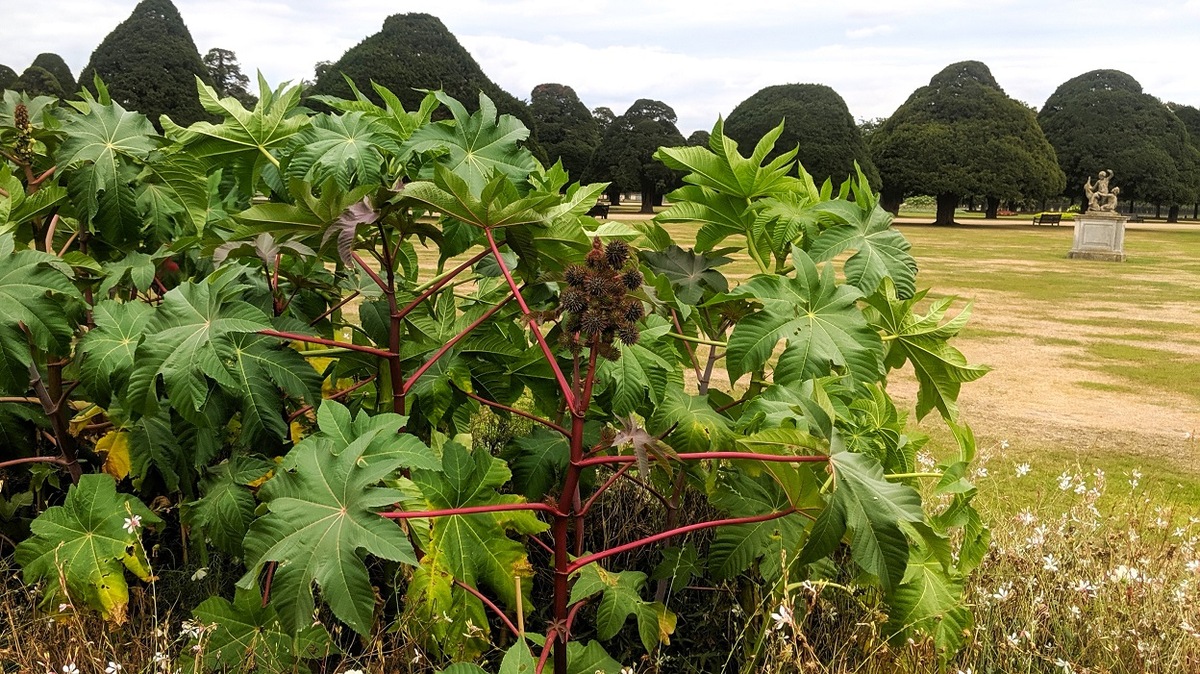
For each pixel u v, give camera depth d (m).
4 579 2.16
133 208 2.38
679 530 1.71
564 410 2.33
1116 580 2.44
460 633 1.85
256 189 2.66
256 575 1.49
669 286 2.23
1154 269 20.89
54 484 2.44
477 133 2.41
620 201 72.69
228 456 2.42
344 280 2.55
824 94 50.47
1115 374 7.99
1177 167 53.03
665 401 2.13
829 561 2.20
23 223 2.48
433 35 39.94
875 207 2.49
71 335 1.93
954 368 2.40
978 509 3.28
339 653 1.93
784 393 1.75
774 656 1.88
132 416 2.01
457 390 2.32
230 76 61.00
